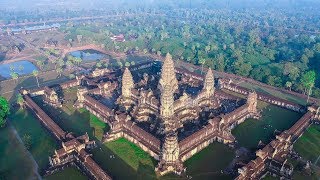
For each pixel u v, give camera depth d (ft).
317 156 330.34
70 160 314.35
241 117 400.67
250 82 550.77
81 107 442.50
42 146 341.62
